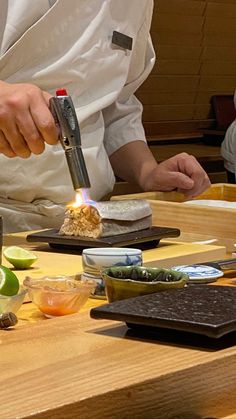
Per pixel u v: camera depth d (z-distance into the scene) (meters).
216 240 2.65
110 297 1.76
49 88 2.87
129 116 3.29
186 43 5.49
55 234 2.47
